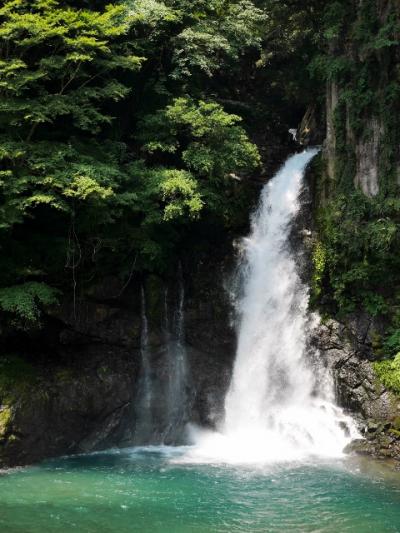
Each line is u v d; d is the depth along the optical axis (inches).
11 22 718.5
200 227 900.0
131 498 542.3
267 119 1205.1
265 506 526.0
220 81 1168.2
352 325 791.1
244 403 819.4
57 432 700.0
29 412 676.1
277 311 853.2
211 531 469.1
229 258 885.8
